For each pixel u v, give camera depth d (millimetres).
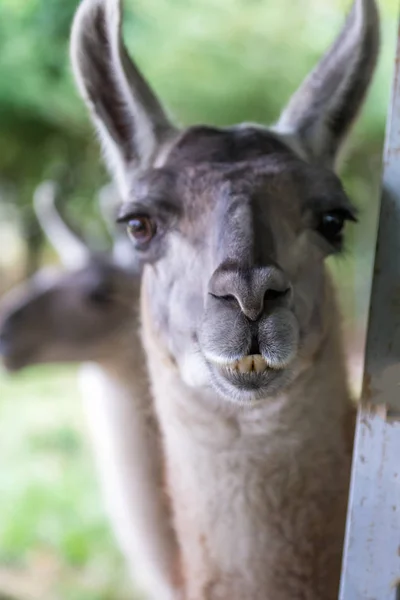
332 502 3404
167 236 3350
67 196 14523
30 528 9516
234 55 11906
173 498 3727
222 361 2918
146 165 3605
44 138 14055
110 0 3404
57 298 6988
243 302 2811
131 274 6828
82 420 13562
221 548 3451
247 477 3377
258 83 11961
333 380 3422
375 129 11016
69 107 12773
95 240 8617
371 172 11570
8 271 18219
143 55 11742
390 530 2365
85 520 9703
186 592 3781
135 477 5312
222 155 3270
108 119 3652
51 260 17531
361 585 2402
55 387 15812
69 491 10477
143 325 3943
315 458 3365
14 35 12289
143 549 5254
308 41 11922
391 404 2357
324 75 3574
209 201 3152
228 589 3477
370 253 11617
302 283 3197
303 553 3406
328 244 3332
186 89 11812
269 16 11914
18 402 14734
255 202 3023
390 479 2361
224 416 3346
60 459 11719
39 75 12570
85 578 8602
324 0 11922
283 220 3096
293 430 3322
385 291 2361
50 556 9078
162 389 3643
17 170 14953
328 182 3268
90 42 3529
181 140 3432
